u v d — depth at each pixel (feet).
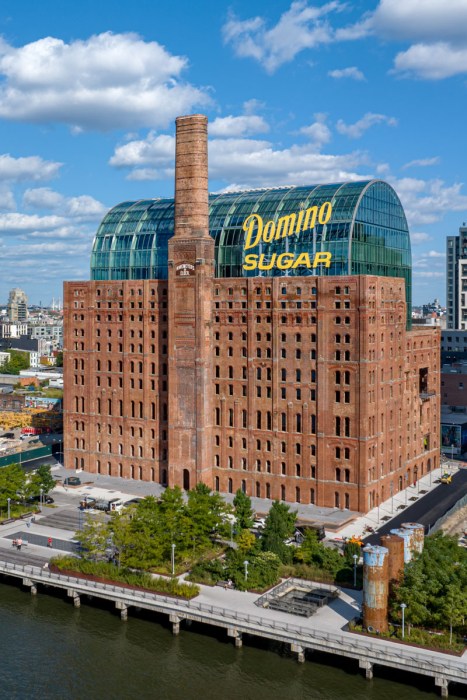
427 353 489.67
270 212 432.66
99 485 460.96
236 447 432.25
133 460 472.03
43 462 535.19
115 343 474.08
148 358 460.55
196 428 428.56
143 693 247.50
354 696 244.22
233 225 440.04
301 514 391.86
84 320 485.97
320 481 404.36
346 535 362.94
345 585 304.09
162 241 467.52
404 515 398.21
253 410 424.46
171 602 287.69
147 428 464.65
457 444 577.84
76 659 268.62
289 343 410.31
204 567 316.81
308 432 407.64
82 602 316.40
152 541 315.99
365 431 390.42
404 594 262.67
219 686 251.80
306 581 307.58
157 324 456.04
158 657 270.05
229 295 428.56
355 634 261.65
